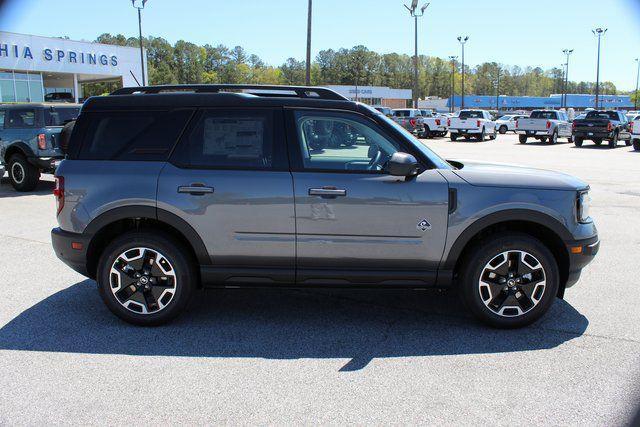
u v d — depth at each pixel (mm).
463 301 4383
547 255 4227
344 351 3971
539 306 4297
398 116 38344
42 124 11547
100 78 44406
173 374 3596
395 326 4457
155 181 4234
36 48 36719
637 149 25453
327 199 4152
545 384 3465
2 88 35469
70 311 4750
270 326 4445
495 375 3590
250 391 3373
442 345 4074
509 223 4418
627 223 8570
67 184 4316
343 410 3152
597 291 5336
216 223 4211
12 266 6156
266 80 165375
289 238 4203
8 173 11906
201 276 4320
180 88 4648
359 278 4262
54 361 3779
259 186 4172
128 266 4328
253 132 4285
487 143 32406
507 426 2990
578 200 4262
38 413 3111
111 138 4383
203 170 4246
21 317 4602
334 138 4301
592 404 3217
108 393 3340
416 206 4152
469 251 4316
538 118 33031
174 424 3006
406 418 3066
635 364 3752
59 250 4418
